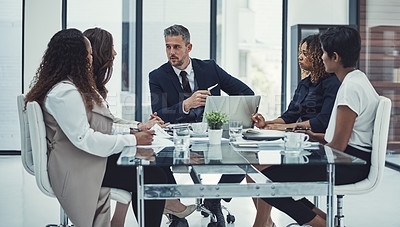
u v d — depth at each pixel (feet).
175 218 9.71
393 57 17.87
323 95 10.47
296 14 21.90
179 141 7.58
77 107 7.47
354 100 7.83
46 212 12.20
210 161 6.49
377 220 11.50
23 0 20.95
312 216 7.82
